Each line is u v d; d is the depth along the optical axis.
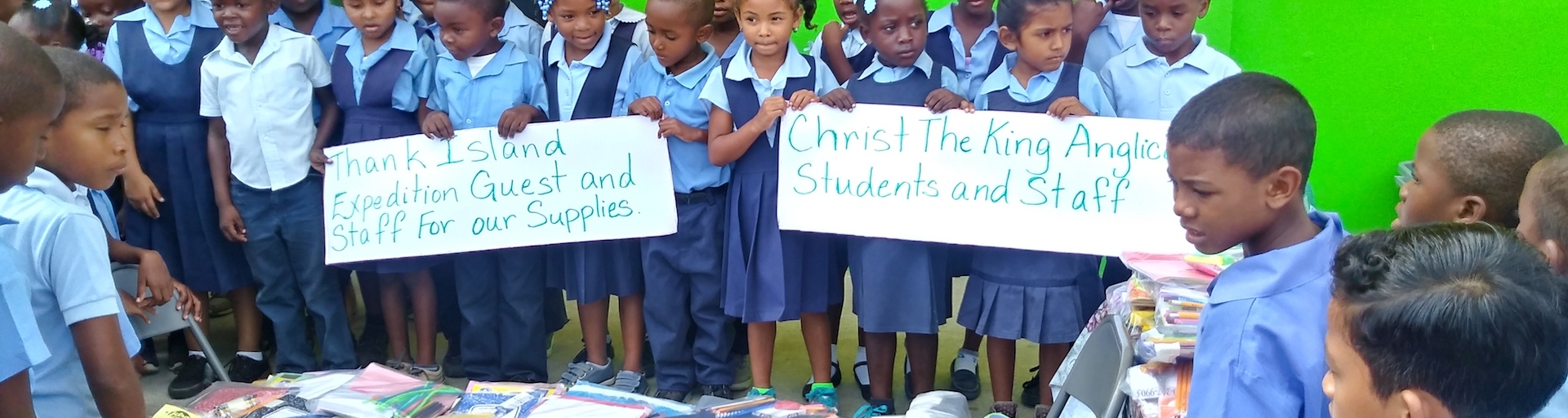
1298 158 1.54
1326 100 4.25
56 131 1.89
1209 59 3.08
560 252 3.51
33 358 1.46
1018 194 2.98
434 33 3.56
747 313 3.18
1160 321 1.91
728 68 3.11
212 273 3.59
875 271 3.10
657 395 3.47
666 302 3.35
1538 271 1.12
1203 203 1.59
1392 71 4.14
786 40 3.05
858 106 3.04
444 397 2.51
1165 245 2.90
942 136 3.01
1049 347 3.18
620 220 3.23
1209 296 1.64
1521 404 1.09
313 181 3.45
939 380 3.71
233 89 3.32
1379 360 1.12
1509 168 1.82
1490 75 4.04
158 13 3.43
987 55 3.35
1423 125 4.16
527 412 2.40
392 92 3.32
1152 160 2.89
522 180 3.26
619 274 3.41
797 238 3.18
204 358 3.70
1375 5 4.08
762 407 2.42
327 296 3.57
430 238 3.30
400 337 3.69
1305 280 1.52
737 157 3.07
